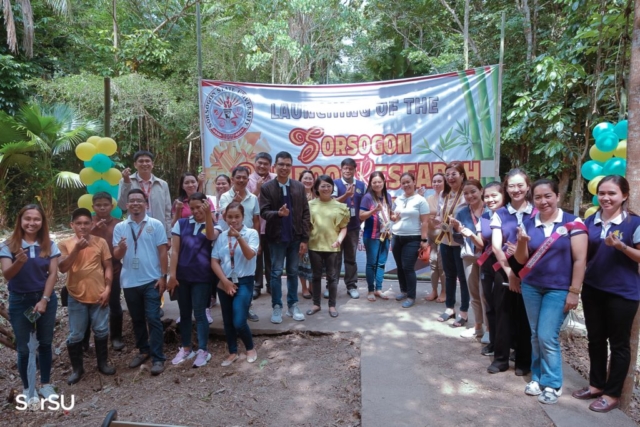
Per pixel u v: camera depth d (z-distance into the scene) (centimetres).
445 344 422
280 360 414
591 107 752
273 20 1314
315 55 1496
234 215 394
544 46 1069
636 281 312
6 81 1131
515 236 346
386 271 669
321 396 354
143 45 1390
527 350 364
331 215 493
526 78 979
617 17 558
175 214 469
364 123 639
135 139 1325
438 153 625
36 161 1103
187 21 1614
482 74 605
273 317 477
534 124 823
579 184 760
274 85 646
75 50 1460
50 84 1165
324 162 648
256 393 362
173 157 1450
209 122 650
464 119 614
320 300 518
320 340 446
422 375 364
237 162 652
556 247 317
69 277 399
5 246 357
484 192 376
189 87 1436
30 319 359
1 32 1189
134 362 427
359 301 548
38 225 360
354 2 1617
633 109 331
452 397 331
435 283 542
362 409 315
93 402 365
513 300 363
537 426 296
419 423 298
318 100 645
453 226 408
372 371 371
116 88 1186
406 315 497
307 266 557
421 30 1605
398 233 521
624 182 311
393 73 1850
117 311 461
